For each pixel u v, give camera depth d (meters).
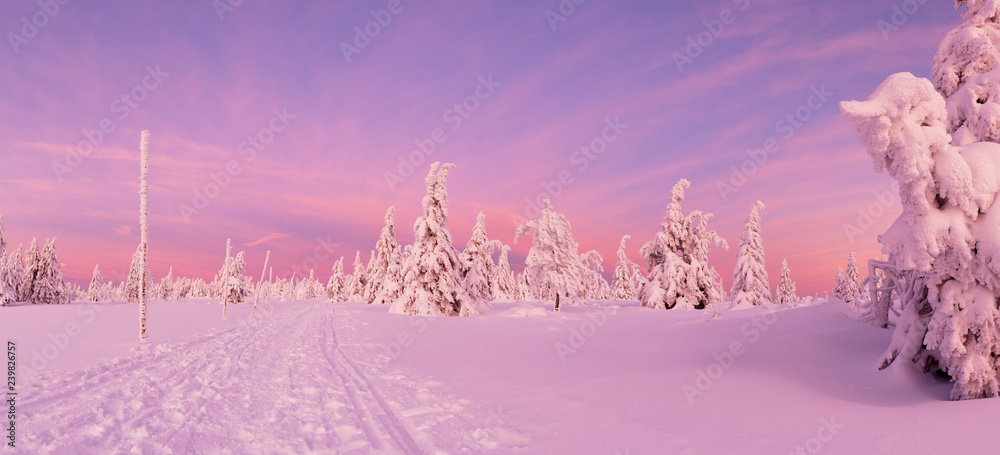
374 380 9.73
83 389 7.67
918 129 6.60
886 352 8.26
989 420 5.04
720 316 18.39
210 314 31.38
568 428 6.34
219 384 8.86
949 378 7.50
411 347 15.66
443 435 5.93
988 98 9.07
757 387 8.18
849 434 5.36
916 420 5.49
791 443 5.27
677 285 32.78
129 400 7.09
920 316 7.84
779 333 12.53
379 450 5.36
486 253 47.72
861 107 6.65
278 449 5.32
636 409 7.26
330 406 7.42
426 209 34.06
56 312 25.52
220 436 5.69
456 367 11.61
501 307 40.41
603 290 63.22
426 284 33.38
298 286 111.88
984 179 6.38
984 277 6.34
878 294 11.14
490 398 8.21
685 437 5.76
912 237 6.82
